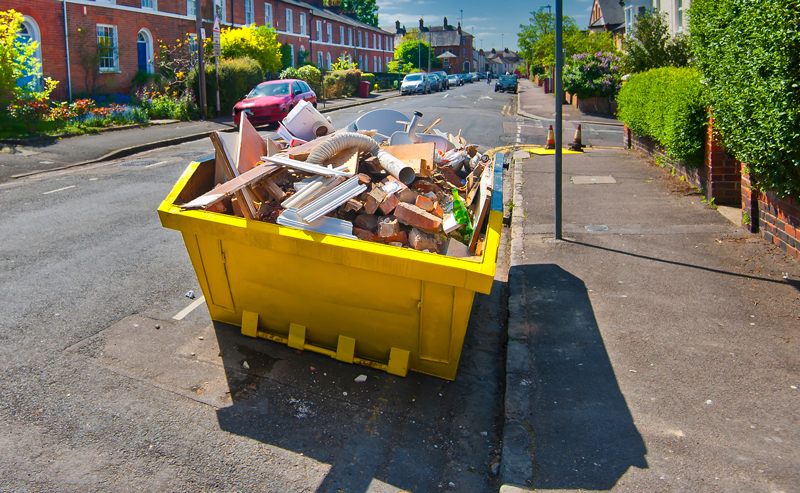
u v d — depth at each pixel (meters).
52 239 7.43
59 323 5.13
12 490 3.19
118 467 3.41
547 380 4.29
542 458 3.45
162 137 17.08
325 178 4.34
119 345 4.79
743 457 3.41
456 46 117.00
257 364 4.55
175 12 27.84
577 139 15.02
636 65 21.45
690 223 7.98
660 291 5.78
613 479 3.27
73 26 22.39
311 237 4.02
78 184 10.82
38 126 16.22
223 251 4.59
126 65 25.08
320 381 4.36
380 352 4.46
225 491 3.25
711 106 7.99
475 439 3.81
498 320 5.56
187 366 4.51
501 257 7.27
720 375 4.28
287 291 4.52
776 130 5.64
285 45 40.66
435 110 26.89
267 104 18.84
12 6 20.17
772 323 5.04
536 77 61.31
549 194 10.02
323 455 3.59
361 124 6.74
